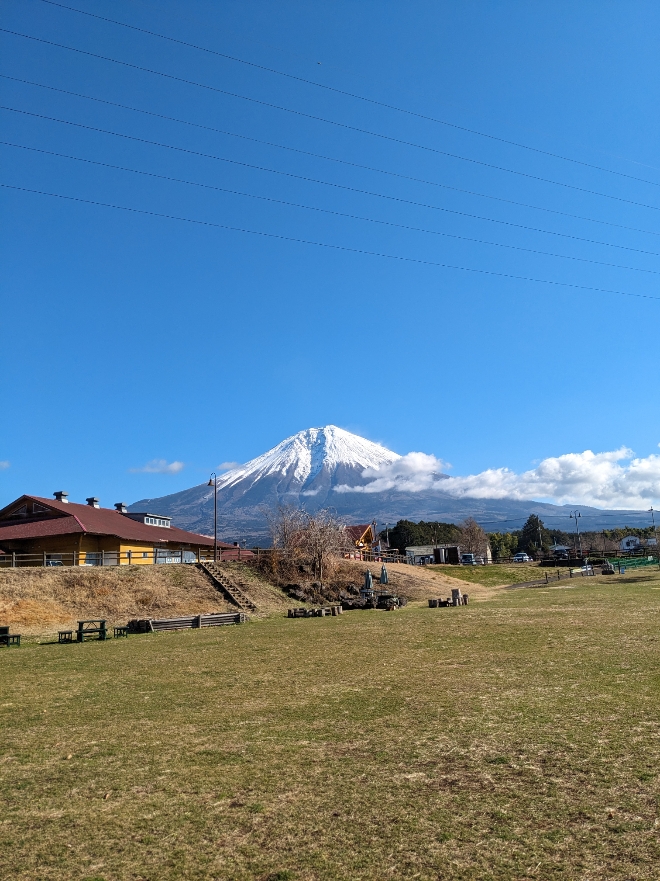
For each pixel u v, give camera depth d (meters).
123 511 70.12
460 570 79.56
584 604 35.16
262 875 7.18
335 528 61.78
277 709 14.31
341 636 26.75
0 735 12.98
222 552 68.44
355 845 7.77
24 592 38.75
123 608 39.12
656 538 129.38
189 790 9.66
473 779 9.66
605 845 7.50
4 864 7.56
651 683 15.01
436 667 18.41
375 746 11.38
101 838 8.17
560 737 11.38
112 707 15.15
